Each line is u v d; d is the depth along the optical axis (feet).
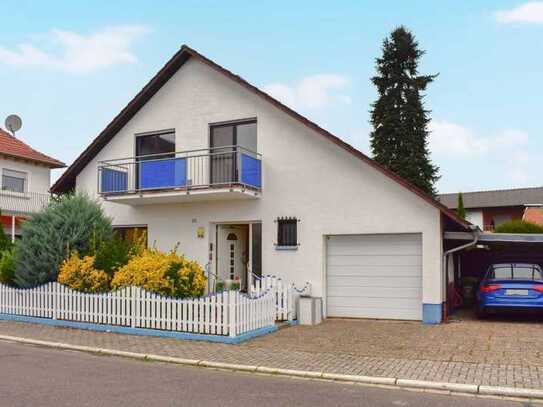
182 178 53.01
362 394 25.52
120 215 59.93
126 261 46.44
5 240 66.18
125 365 31.35
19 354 33.88
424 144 123.03
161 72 57.52
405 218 47.16
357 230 48.75
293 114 51.21
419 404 23.93
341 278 50.19
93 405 22.50
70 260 46.16
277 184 52.34
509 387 25.96
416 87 125.08
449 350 34.73
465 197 172.35
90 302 43.80
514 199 163.12
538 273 49.06
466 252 65.41
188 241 56.24
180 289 42.22
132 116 60.39
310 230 50.65
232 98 55.21
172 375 28.78
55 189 63.57
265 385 26.94
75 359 32.76
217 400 23.79
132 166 59.82
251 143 54.65
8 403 22.61
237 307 38.47
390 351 34.68
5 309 48.67
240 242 57.77
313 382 27.91
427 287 46.19
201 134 56.44
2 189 94.94
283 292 45.42
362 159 48.32
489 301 47.32
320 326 44.93
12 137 103.55
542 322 47.11
